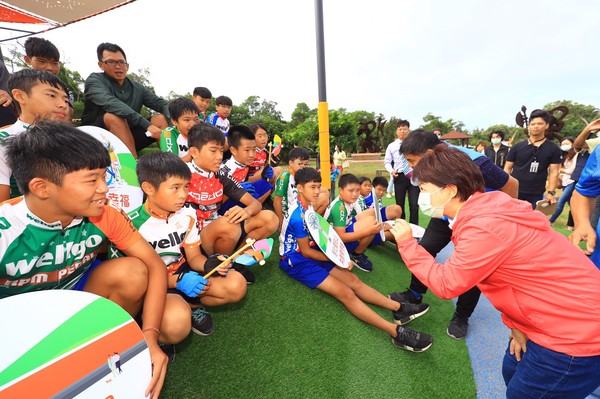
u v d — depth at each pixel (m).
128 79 4.05
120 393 0.99
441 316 2.97
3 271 1.17
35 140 1.03
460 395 2.00
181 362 1.83
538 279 1.23
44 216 1.18
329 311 2.57
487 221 1.26
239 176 3.50
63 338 0.93
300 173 2.78
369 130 24.80
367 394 1.89
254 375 1.86
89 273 1.61
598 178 1.82
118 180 2.48
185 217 2.12
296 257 2.73
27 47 3.19
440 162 1.43
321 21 4.12
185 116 3.21
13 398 0.80
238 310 2.35
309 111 49.59
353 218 4.03
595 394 1.80
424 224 6.10
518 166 4.85
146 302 1.53
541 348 1.30
